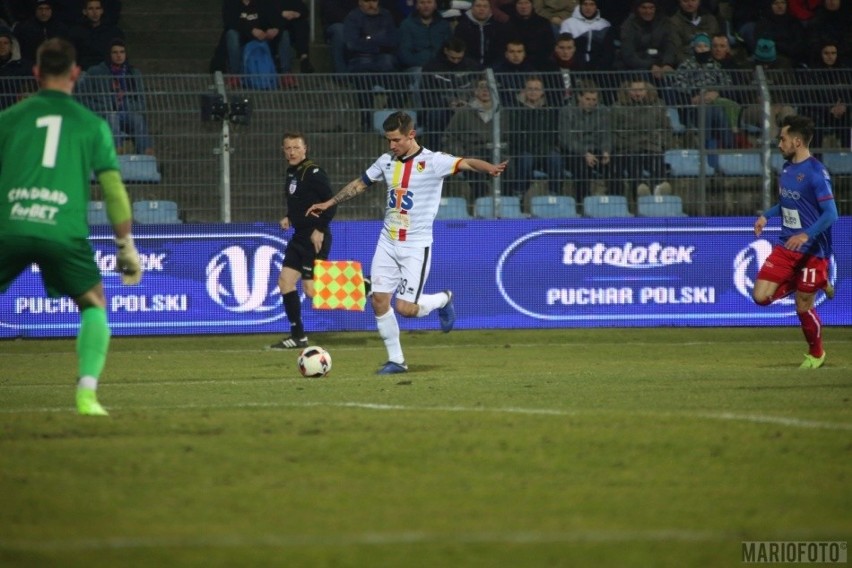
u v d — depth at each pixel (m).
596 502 19.02
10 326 52.66
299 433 24.34
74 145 25.25
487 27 64.25
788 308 56.31
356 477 20.67
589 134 55.12
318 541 16.89
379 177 38.59
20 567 15.60
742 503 18.95
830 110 56.00
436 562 16.02
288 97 55.41
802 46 67.38
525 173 55.25
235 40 65.94
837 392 30.92
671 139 55.56
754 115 55.97
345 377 38.03
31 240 24.84
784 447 22.86
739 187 56.12
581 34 65.94
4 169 25.20
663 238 55.62
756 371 37.38
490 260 55.09
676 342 52.00
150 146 53.59
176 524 17.72
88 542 16.77
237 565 15.86
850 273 56.38
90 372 26.50
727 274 56.03
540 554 16.34
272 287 54.47
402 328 55.44
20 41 64.12
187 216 54.25
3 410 29.28
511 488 19.92
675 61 64.56
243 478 20.55
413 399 30.58
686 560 16.11
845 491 19.64
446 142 54.88
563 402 29.41
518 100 55.38
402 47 64.88
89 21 65.12
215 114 52.53
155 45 73.50
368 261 54.50
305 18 67.56
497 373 38.88
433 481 20.39
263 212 55.31
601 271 55.53
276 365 43.62
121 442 23.38
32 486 19.86
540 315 55.31
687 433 24.20
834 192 56.44
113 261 53.44
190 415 26.78
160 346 51.34
